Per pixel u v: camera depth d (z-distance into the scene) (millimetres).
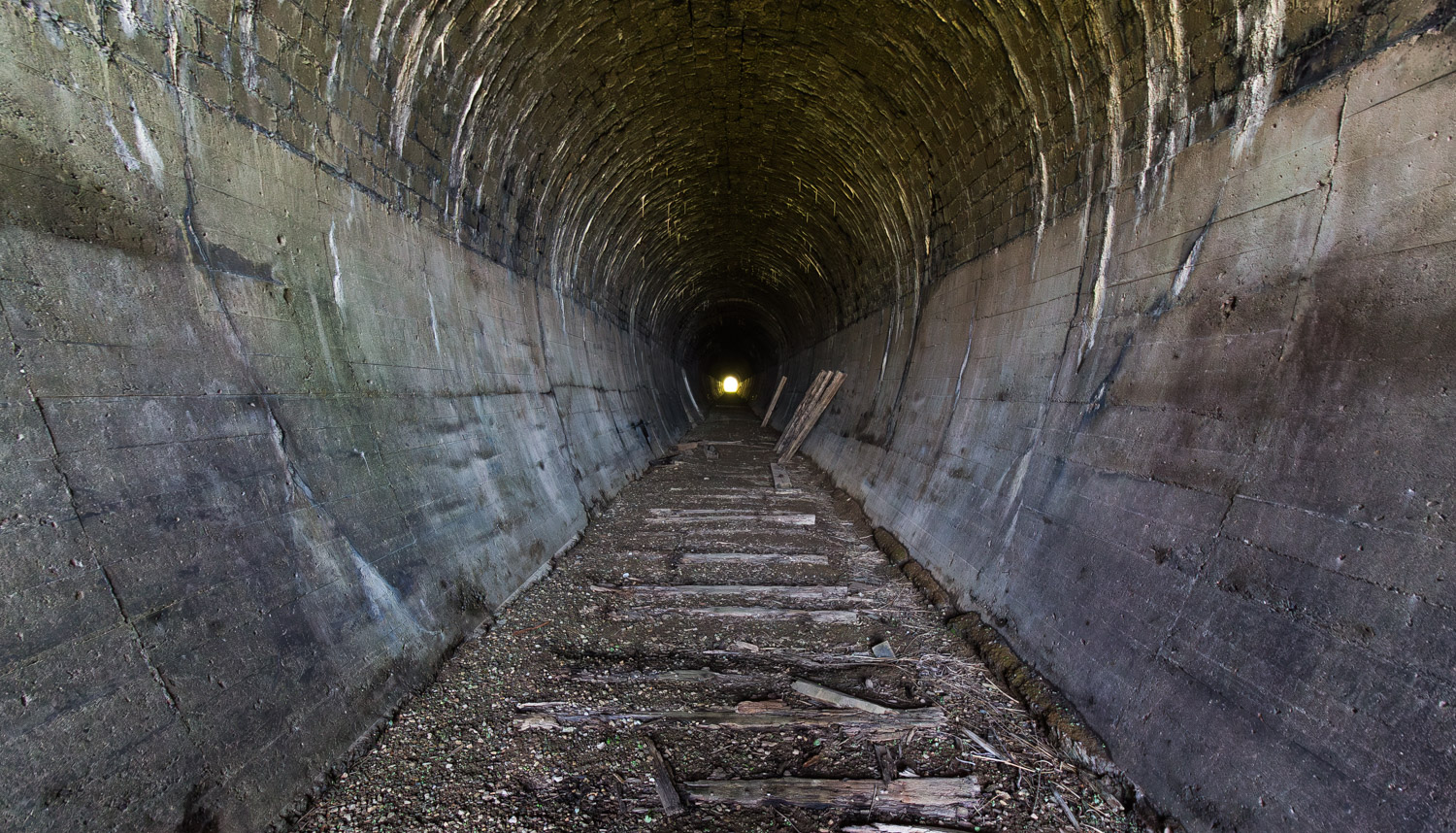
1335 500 2447
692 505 9000
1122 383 3914
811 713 3584
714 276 19969
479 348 6188
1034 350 5148
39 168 2279
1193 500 3125
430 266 5363
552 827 2684
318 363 3746
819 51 6672
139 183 2682
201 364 2893
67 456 2246
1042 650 3867
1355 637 2246
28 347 2188
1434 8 2273
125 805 2113
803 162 9734
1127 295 4012
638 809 2824
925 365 8109
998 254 6113
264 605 2902
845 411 12312
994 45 4906
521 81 5855
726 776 3080
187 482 2697
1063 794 2965
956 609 5051
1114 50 3895
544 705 3633
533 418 7312
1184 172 3564
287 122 3615
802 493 9914
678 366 24516
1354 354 2488
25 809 1866
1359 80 2559
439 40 4629
